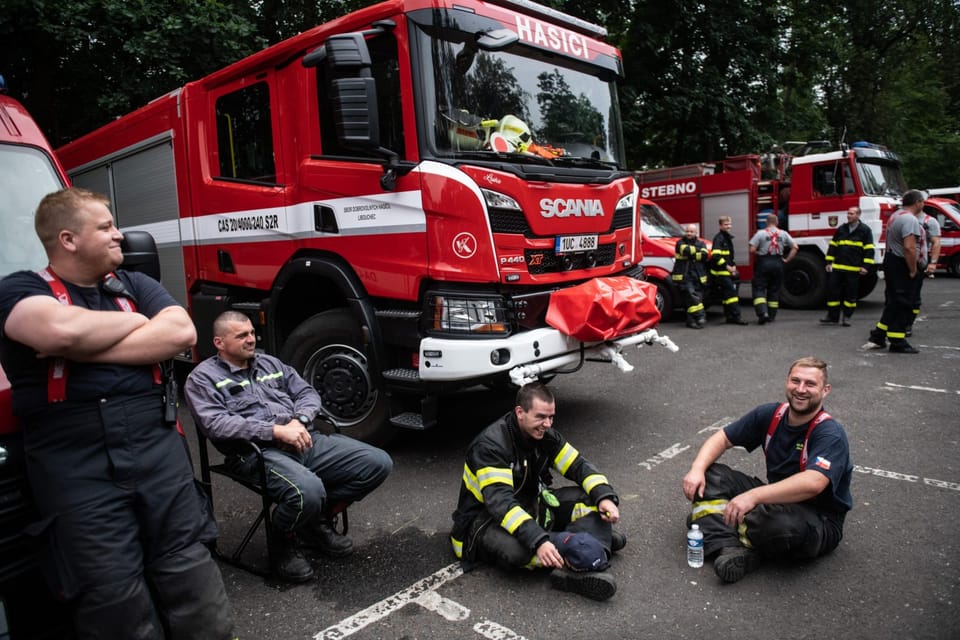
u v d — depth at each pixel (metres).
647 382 6.86
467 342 4.15
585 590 3.00
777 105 18.62
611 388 6.68
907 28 27.45
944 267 16.16
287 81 4.88
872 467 4.40
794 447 3.23
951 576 3.09
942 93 30.16
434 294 4.27
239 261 5.45
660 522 3.73
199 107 5.64
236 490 4.48
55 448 2.18
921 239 7.57
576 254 4.68
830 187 11.15
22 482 2.31
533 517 3.36
